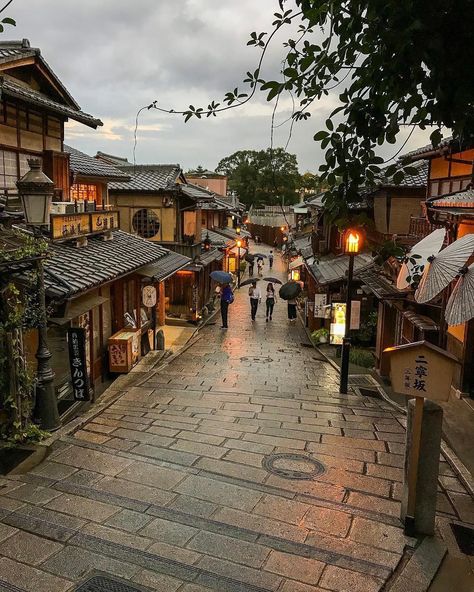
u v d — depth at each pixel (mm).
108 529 5648
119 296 15250
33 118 12648
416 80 2883
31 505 6137
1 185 11375
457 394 11148
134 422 9781
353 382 14531
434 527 5840
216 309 31797
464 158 13016
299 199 52406
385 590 4801
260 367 16703
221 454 8094
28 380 8180
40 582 4703
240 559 5172
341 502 6539
